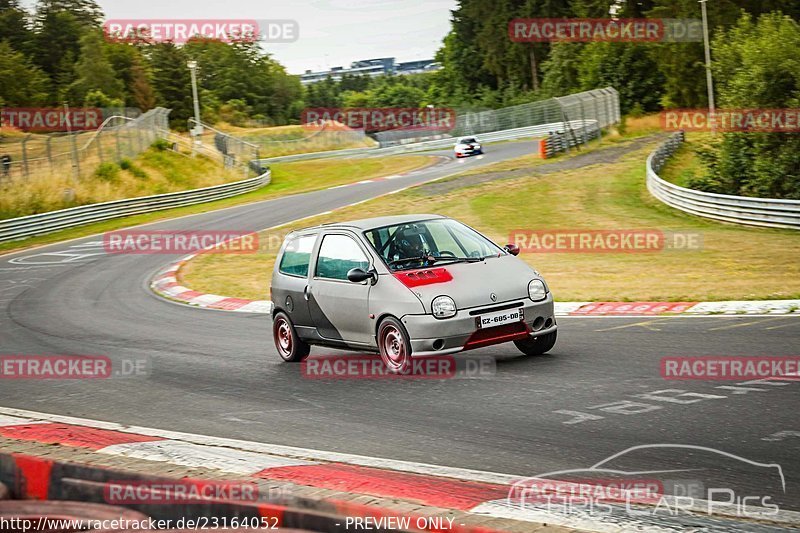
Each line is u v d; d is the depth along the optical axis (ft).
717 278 47.67
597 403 22.30
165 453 19.54
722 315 35.27
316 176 181.57
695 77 212.84
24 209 122.21
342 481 16.52
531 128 223.51
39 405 28.50
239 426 23.38
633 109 223.30
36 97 284.00
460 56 354.13
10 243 106.01
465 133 245.86
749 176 93.04
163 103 320.09
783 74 87.92
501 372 27.07
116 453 19.69
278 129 293.43
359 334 29.27
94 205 120.06
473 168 139.64
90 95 272.10
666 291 43.93
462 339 26.73
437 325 26.55
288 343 32.91
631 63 228.22
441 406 23.49
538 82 314.96
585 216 86.79
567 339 32.37
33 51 323.37
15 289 69.05
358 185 136.46
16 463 17.39
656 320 35.40
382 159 206.08
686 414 20.56
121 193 134.21
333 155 245.65
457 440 20.01
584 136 158.30
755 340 29.30
